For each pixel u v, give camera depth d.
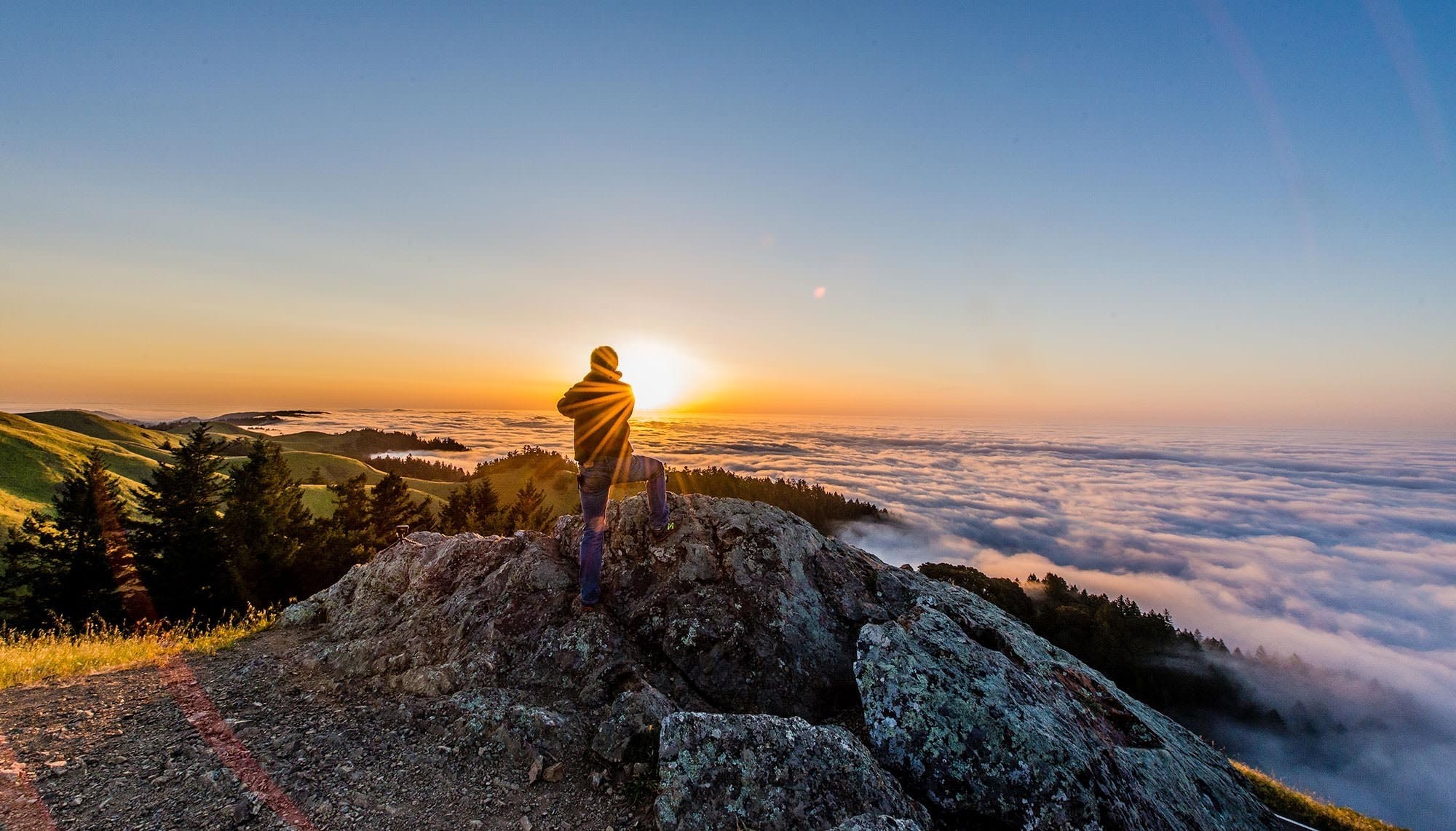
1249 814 5.87
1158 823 4.75
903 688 5.12
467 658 6.21
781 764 4.36
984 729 4.79
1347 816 17.30
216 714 5.49
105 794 4.19
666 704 5.46
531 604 6.73
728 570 6.80
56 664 6.69
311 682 6.27
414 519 55.31
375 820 4.15
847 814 4.14
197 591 29.80
